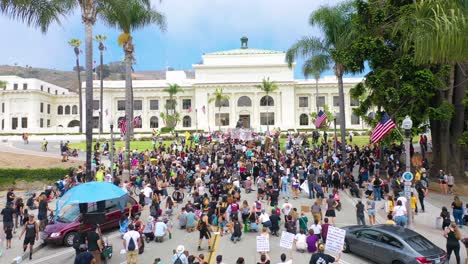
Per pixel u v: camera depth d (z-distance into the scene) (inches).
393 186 849.5
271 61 3481.8
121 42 1331.2
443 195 959.6
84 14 942.4
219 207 692.7
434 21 761.6
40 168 1175.0
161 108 3602.4
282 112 3412.9
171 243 628.1
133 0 1283.2
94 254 487.2
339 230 466.3
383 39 1036.5
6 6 741.3
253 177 1103.0
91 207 666.2
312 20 1299.2
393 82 996.6
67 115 3794.3
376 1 1117.7
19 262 543.2
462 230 658.8
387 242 489.4
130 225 527.5
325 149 1440.7
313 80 3511.3
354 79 3496.6
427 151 1453.0
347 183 1011.9
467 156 1233.4
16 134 2807.6
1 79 3671.3
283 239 511.5
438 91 1088.2
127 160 1207.6
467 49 730.2
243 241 635.5
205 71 3506.4
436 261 442.3
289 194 970.7
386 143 977.5
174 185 1022.4
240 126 2992.1
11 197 721.0
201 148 1509.6
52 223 644.1
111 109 3587.6
